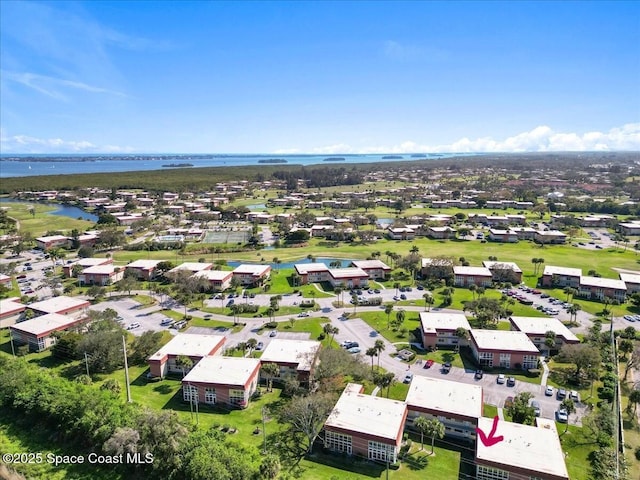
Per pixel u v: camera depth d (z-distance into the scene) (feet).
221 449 225.97
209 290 531.50
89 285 553.23
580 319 443.32
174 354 343.26
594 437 260.01
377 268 582.35
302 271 563.07
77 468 235.40
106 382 306.14
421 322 401.90
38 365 349.61
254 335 404.16
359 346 380.58
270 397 310.65
